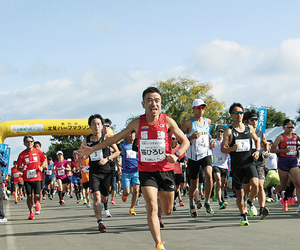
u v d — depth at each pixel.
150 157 4.33
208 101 48.44
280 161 8.51
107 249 4.56
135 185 9.16
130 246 4.72
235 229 5.97
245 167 6.27
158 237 3.84
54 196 26.06
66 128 23.09
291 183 8.77
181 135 4.43
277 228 6.01
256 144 6.77
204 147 7.73
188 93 49.94
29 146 9.14
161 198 4.52
